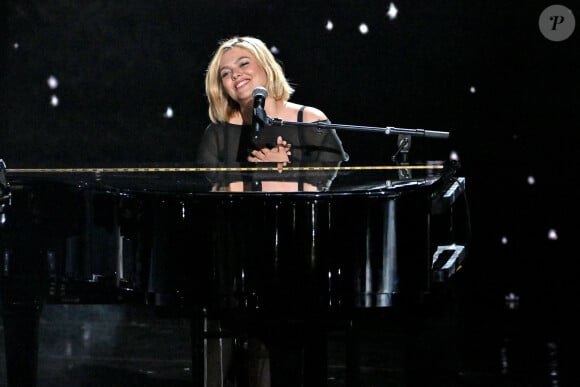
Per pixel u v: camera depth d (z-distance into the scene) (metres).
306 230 11.23
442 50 25.73
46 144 26.48
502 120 25.80
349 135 26.05
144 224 11.59
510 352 19.20
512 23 25.50
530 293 24.30
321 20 25.88
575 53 25.41
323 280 11.24
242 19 26.06
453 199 11.91
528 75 25.62
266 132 14.32
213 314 12.09
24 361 12.92
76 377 17.77
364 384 17.17
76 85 26.50
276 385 11.34
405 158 13.56
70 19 26.30
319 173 13.20
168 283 11.45
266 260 11.27
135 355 19.33
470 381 17.16
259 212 11.25
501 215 25.86
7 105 26.50
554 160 25.75
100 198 12.27
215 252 11.31
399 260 11.35
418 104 25.92
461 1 25.53
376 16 25.73
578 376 17.50
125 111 26.48
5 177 12.72
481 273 25.31
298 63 26.00
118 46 26.34
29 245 12.73
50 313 23.00
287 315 11.41
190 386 17.23
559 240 25.64
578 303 23.31
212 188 12.34
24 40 26.39
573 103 25.56
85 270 12.37
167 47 26.31
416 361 11.53
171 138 26.47
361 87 25.95
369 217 11.27
